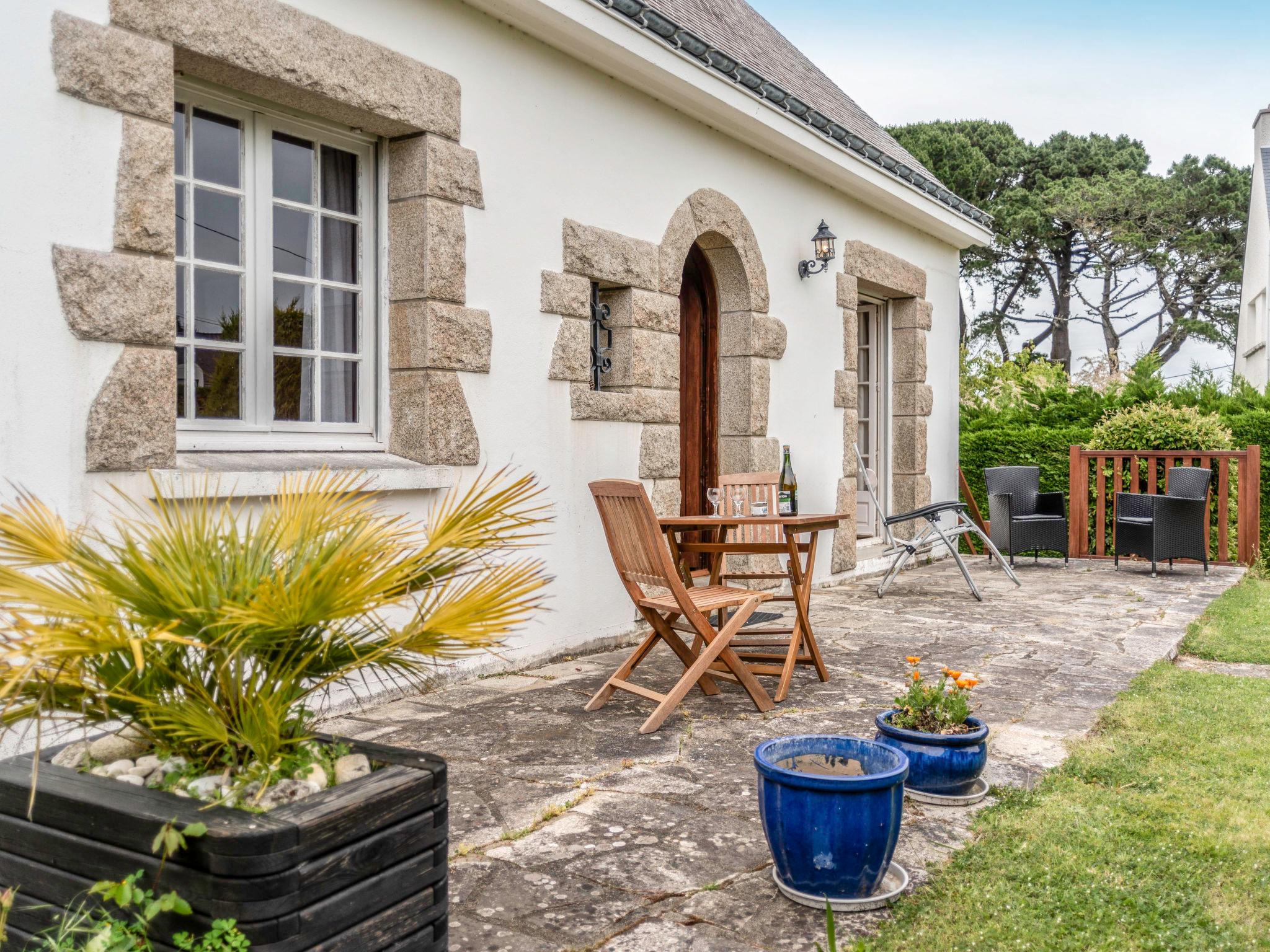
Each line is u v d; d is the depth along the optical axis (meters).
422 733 3.90
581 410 5.55
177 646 1.79
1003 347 29.62
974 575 9.02
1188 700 4.43
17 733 3.15
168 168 3.60
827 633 6.07
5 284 3.17
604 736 3.86
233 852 1.56
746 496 5.59
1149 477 9.98
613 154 5.83
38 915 1.79
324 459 4.36
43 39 3.25
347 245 4.71
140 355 3.53
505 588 1.91
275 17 3.92
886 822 2.42
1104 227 26.98
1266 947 2.27
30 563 1.77
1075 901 2.46
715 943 2.26
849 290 8.51
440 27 4.70
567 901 2.46
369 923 1.75
